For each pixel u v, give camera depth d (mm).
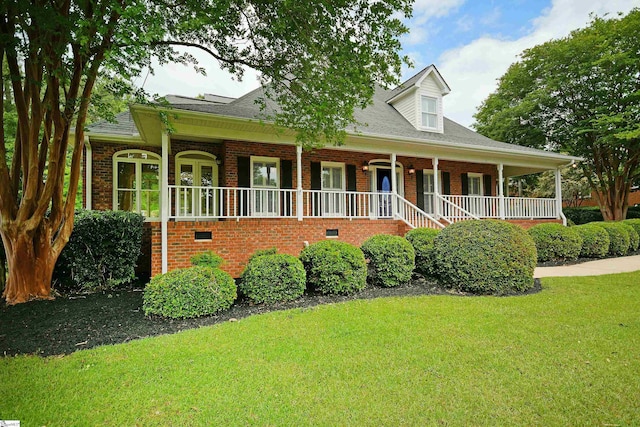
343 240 8680
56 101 5105
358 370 2914
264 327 4004
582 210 19938
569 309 4582
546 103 17062
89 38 3994
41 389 2629
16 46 4660
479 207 12133
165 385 2682
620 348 3268
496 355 3168
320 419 2242
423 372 2861
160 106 6238
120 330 4031
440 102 12430
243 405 2406
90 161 8977
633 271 7488
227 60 6453
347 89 5488
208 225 7164
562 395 2477
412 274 6824
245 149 9383
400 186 11781
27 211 5312
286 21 5145
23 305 5094
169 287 4473
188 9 4977
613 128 15219
